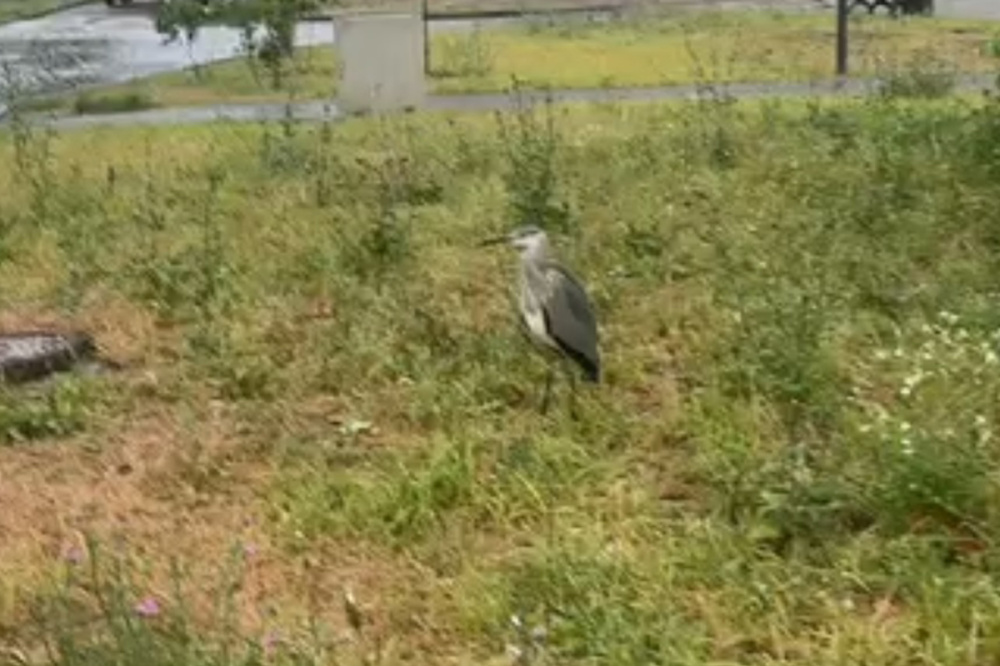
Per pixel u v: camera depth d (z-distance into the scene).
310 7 26.59
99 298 9.66
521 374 7.82
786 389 7.18
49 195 12.11
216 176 12.74
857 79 19.81
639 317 8.55
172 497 7.05
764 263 9.06
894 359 7.46
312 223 10.81
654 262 9.36
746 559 5.88
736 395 7.39
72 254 10.49
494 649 5.49
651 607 5.53
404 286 9.33
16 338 8.92
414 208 11.12
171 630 5.50
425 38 21.06
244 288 9.54
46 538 6.61
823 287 8.47
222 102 20.22
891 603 5.56
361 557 6.29
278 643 5.45
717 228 9.91
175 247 10.38
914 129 12.27
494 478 6.69
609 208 10.59
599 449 7.01
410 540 6.37
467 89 19.80
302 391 8.11
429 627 5.69
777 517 6.09
